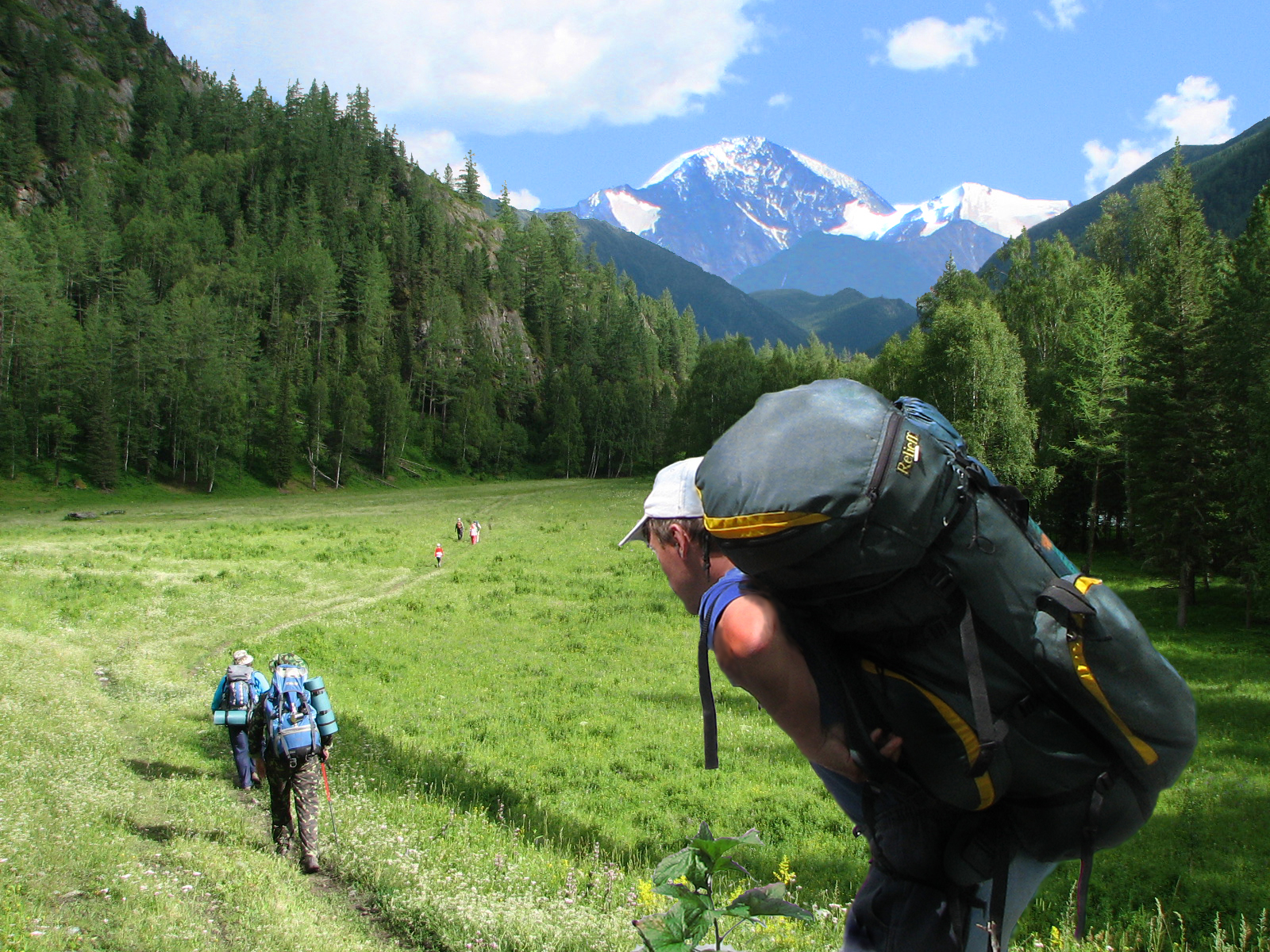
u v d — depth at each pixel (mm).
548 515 75250
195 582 34094
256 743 7465
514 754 14719
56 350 118438
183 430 120812
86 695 14133
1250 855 9992
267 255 186875
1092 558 55625
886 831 2172
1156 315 38094
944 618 1856
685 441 120812
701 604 2158
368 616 29391
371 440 146250
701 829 2297
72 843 6535
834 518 1750
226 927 5352
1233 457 34750
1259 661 27047
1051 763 1938
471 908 5777
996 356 52375
